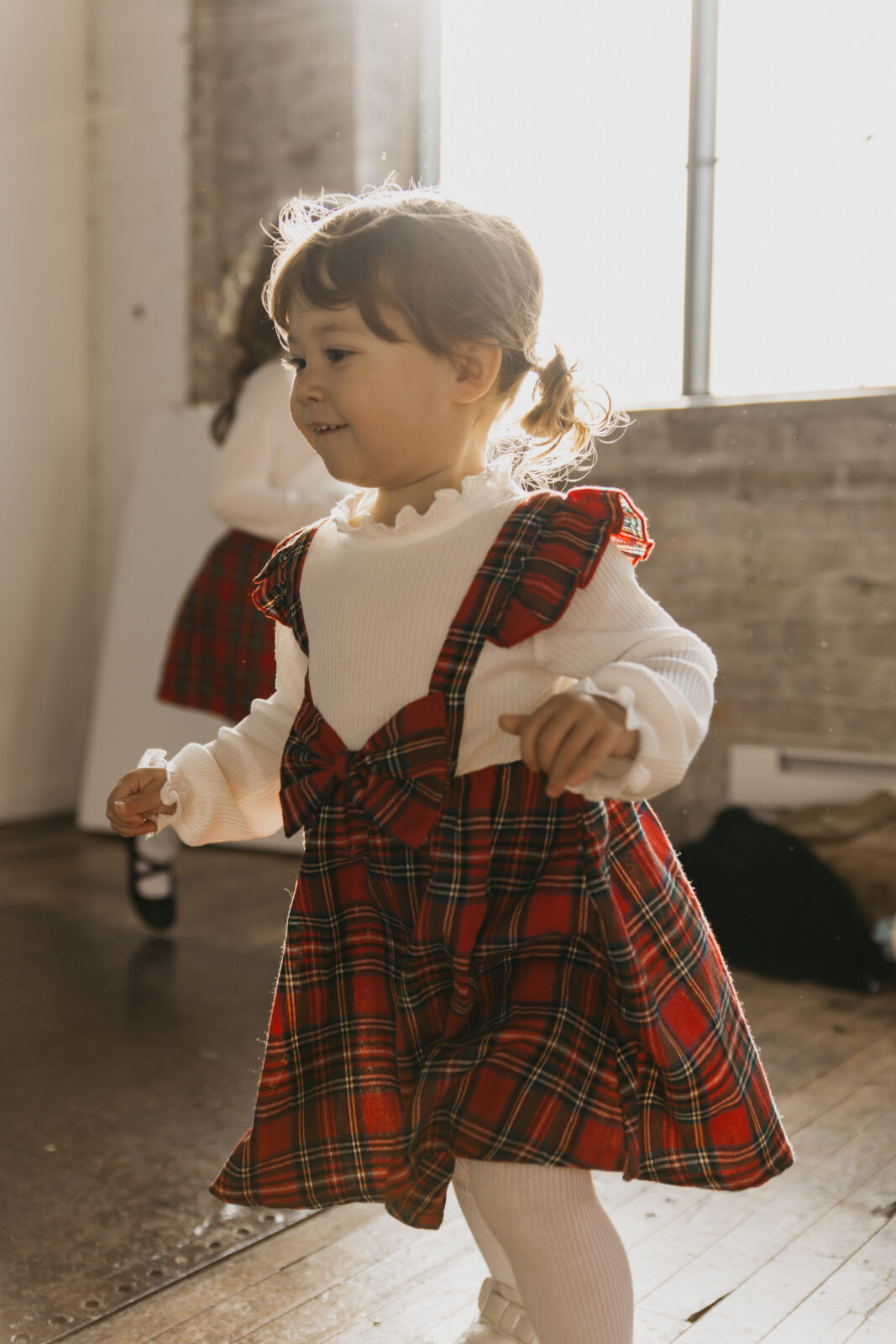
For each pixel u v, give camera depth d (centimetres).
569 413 116
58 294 416
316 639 105
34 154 404
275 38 380
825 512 296
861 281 308
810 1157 171
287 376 274
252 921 291
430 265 98
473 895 96
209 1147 175
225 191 396
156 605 391
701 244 325
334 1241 148
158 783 114
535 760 85
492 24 351
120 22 408
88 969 256
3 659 406
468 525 101
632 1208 156
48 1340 127
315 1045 105
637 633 97
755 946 270
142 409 418
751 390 324
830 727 298
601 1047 96
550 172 345
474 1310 132
